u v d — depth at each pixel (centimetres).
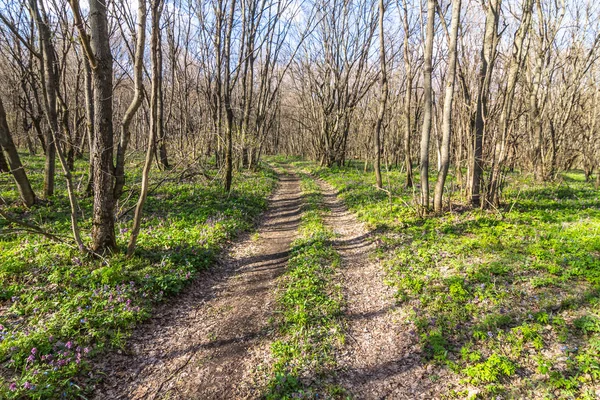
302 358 545
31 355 483
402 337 590
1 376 463
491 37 1180
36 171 1902
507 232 966
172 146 1767
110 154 796
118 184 837
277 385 490
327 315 661
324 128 3225
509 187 1634
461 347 545
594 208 1182
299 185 2325
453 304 642
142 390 491
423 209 1214
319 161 3791
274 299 739
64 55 1725
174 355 567
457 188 1577
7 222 1053
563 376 454
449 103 1133
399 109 2838
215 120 2156
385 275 820
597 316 554
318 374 516
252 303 732
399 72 2856
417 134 2947
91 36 731
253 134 2545
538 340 519
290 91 4972
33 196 1216
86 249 795
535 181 1855
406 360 539
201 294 775
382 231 1116
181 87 2369
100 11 729
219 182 1833
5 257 782
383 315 663
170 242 960
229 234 1138
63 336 539
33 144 3253
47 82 1234
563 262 741
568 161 2730
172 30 2036
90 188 1388
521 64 1222
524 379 462
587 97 2516
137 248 886
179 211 1319
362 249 1016
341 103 3219
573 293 625
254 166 2644
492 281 703
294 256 960
